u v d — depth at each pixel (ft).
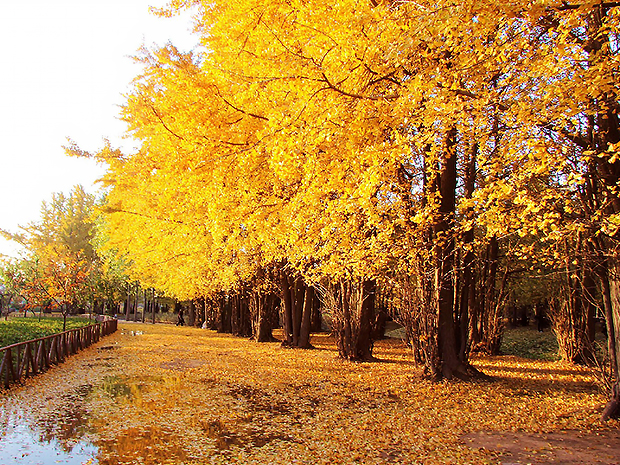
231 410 23.47
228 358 46.03
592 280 32.83
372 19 14.78
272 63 18.95
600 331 58.44
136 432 19.34
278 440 18.45
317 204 27.96
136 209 44.62
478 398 26.53
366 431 19.74
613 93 18.15
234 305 89.15
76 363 40.22
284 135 17.43
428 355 33.09
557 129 19.42
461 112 18.76
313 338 82.02
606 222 17.95
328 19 16.99
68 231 127.75
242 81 21.70
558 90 16.58
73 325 83.87
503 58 17.66
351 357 44.62
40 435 18.70
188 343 63.87
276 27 19.25
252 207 27.04
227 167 24.00
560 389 29.53
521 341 69.31
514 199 18.89
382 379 33.24
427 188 30.40
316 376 34.73
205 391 28.40
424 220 25.94
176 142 27.22
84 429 19.67
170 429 19.85
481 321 54.24
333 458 16.28
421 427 20.35
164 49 27.50
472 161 39.17
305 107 16.84
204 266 64.75
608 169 20.90
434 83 16.85
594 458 15.90
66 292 53.31
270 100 22.48
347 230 30.19
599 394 26.86
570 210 18.20
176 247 49.39
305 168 19.74
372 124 18.03
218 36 24.07
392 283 36.91
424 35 14.29
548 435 18.97
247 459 16.21
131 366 39.04
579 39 19.97
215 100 24.32
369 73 17.39
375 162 18.37
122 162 42.88
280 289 64.59
